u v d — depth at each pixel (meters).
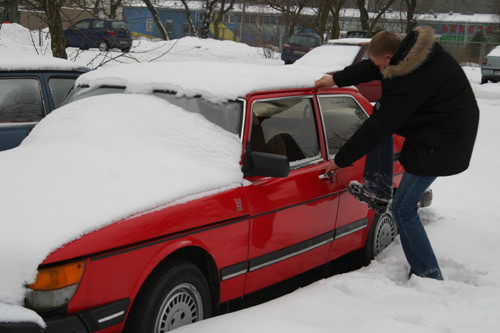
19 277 2.77
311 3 25.69
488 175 9.18
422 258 4.51
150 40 35.84
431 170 4.19
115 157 3.65
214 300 3.71
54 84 6.58
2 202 3.12
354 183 4.56
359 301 3.91
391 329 3.40
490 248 5.35
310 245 4.36
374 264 4.88
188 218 3.33
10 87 6.23
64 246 2.83
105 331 2.96
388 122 4.05
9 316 2.68
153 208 3.20
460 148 4.16
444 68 4.02
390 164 4.54
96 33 24.97
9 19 26.08
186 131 3.92
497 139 12.02
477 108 4.25
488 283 4.47
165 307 3.25
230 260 3.66
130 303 3.05
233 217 3.63
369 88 13.79
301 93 4.48
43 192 3.20
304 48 28.47
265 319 3.45
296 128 4.42
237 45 33.94
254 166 3.81
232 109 4.00
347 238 4.84
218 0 44.34
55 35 10.75
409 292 4.14
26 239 2.83
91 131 3.97
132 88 4.38
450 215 6.60
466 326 3.57
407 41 3.95
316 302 3.86
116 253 2.98
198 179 3.55
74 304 2.84
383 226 5.33
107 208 3.08
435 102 4.07
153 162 3.63
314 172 4.38
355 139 4.15
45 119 4.42
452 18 65.12
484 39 55.91
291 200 4.10
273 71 4.61
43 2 10.63
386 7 23.12
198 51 31.38
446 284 4.30
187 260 3.46
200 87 4.11
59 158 3.66
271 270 4.04
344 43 14.72
